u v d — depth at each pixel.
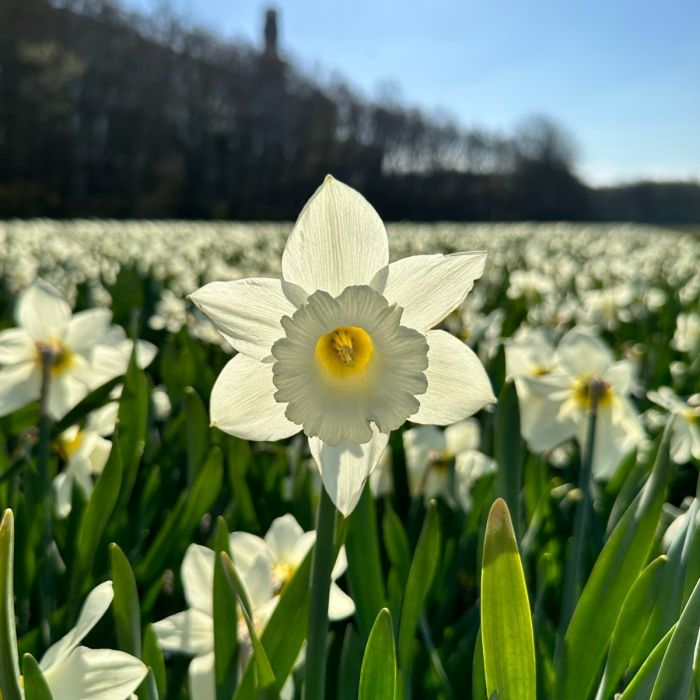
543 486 0.43
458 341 0.25
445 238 4.88
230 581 0.24
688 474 0.61
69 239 3.12
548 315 1.10
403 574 0.36
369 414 0.24
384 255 0.24
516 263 3.00
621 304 1.08
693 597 0.20
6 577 0.18
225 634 0.26
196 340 0.89
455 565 0.42
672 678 0.20
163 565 0.38
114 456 0.35
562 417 0.42
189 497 0.38
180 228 5.16
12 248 2.13
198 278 1.72
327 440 0.23
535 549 0.42
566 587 0.31
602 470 0.41
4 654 0.18
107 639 0.34
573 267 2.29
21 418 0.47
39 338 0.44
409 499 0.49
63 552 0.41
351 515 0.31
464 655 0.35
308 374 0.24
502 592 0.20
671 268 2.63
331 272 0.24
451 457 0.48
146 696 0.24
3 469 0.45
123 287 1.21
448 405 0.25
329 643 0.35
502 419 0.31
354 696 0.30
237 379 0.24
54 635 0.33
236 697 0.24
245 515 0.44
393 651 0.22
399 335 0.23
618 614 0.26
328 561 0.22
